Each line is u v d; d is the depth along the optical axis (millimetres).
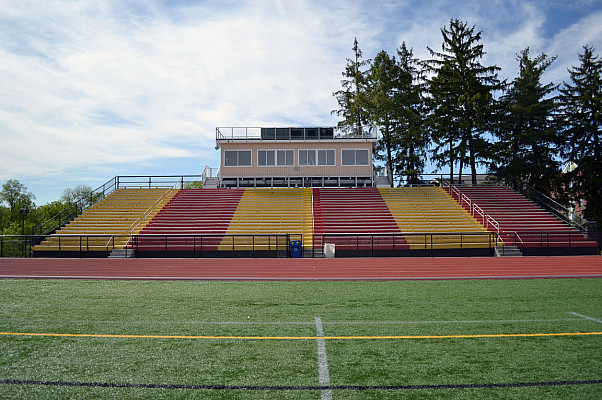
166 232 27672
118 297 10320
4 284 12734
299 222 29109
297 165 37500
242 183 37656
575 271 16141
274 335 6570
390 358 5398
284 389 4355
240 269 17031
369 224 28703
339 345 5996
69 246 24750
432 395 4199
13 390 4332
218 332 6758
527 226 28250
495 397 4148
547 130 42062
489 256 23328
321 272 16109
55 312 8406
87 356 5469
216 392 4273
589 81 43219
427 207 31938
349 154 37719
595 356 5430
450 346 5922
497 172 42906
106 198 33688
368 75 49219
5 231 52969
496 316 7934
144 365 5113
